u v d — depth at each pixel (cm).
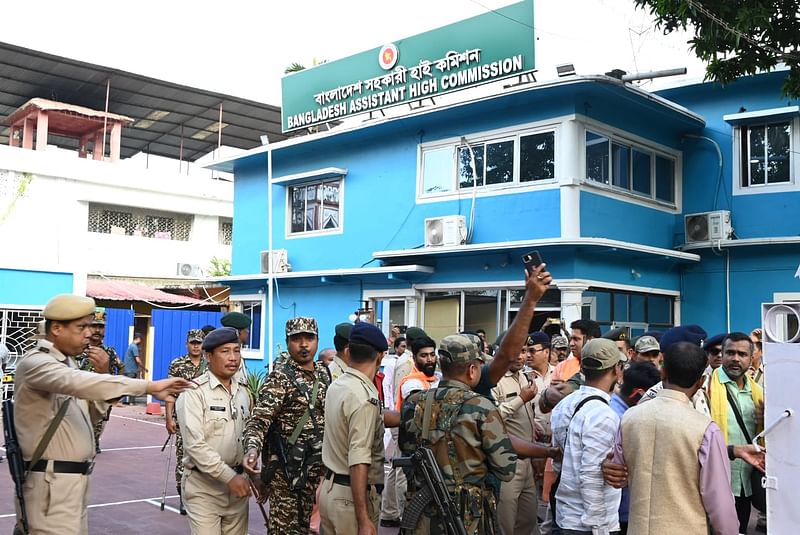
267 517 531
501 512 571
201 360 816
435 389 415
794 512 332
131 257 2558
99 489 907
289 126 1775
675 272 1470
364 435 436
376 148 1611
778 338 345
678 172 1498
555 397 505
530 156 1336
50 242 2378
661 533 343
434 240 1412
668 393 366
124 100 2673
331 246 1688
